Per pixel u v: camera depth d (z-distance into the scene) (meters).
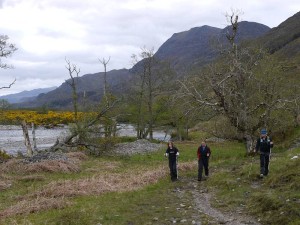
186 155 35.91
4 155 33.09
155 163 31.41
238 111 30.94
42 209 15.93
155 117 55.78
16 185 21.89
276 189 15.88
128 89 55.16
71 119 97.88
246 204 14.80
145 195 17.80
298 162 18.94
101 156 36.72
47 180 23.30
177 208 15.05
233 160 28.05
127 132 75.75
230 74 30.70
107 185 20.56
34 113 109.88
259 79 32.19
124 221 13.34
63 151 36.81
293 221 11.77
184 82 32.69
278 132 36.88
